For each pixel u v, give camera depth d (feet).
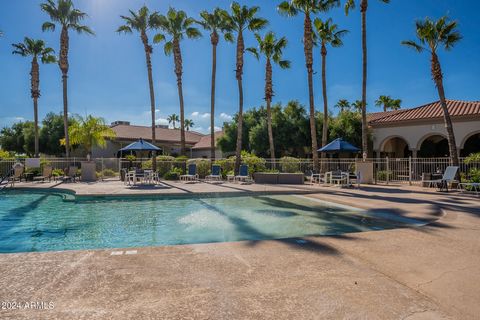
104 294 9.03
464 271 11.20
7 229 22.38
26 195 41.45
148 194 36.78
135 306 8.31
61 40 73.97
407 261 12.26
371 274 10.84
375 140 82.69
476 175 43.93
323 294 9.18
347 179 47.62
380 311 8.16
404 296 9.10
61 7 72.33
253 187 45.06
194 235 20.25
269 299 8.82
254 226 22.63
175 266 11.46
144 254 12.89
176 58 80.43
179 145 117.80
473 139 82.33
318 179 54.24
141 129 120.37
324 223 23.39
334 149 49.93
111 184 50.47
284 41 73.46
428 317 7.88
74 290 9.27
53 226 23.22
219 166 60.75
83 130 78.69
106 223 24.13
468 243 14.94
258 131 95.86
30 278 10.15
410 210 26.16
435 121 71.72
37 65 79.71
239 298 8.87
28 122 124.67
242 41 69.36
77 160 70.74
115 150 105.91
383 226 21.57
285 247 14.08
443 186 43.42
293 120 94.02
